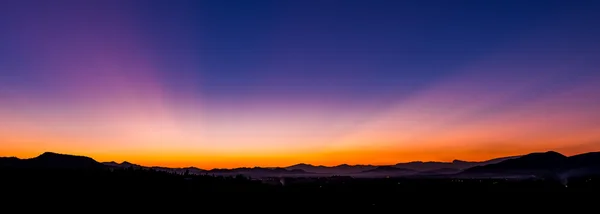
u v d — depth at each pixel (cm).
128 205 10188
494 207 12325
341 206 12512
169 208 10362
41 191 10488
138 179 14288
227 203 11862
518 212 11362
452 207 12525
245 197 13300
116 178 13825
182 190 13300
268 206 11956
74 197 10244
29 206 8938
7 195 9612
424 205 12862
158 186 13475
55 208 9031
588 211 11150
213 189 14412
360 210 11781
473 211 11712
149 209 10025
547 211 11375
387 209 12181
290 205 12281
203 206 11125
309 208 11906
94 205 9744
